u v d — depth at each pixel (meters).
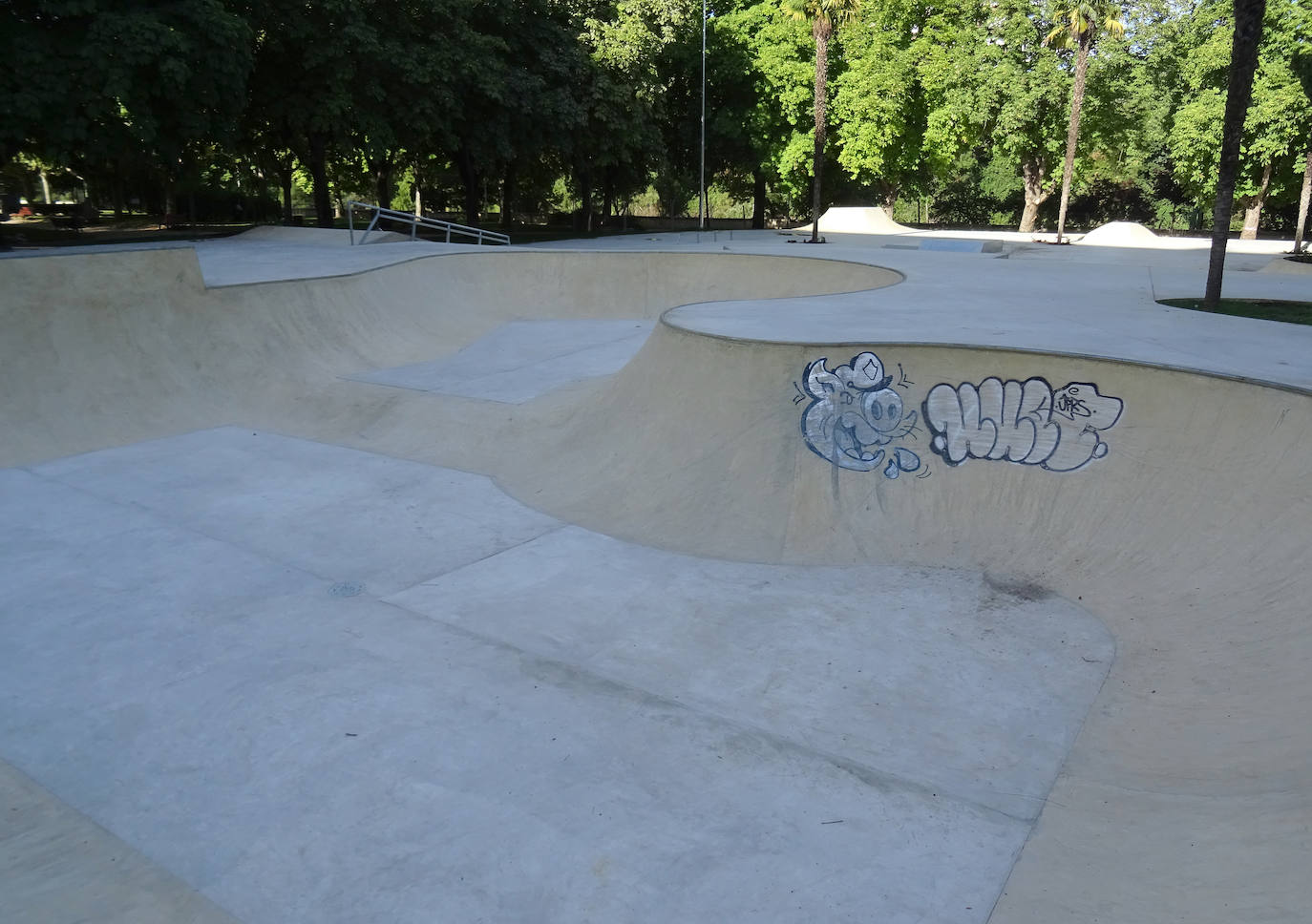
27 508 9.30
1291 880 3.41
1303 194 26.22
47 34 18.59
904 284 15.54
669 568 7.86
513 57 29.23
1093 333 10.02
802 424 8.85
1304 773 4.11
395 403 12.88
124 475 10.39
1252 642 5.68
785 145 38.53
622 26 30.58
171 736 5.35
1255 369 8.02
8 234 27.38
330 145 28.17
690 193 52.03
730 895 4.05
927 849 4.36
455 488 10.05
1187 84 34.28
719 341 9.51
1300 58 22.09
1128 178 44.00
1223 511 6.81
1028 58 33.59
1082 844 4.27
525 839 4.43
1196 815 4.17
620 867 4.24
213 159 35.41
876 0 33.41
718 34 37.47
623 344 16.52
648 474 9.43
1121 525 7.34
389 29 25.47
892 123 34.78
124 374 12.50
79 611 7.00
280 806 4.72
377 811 4.66
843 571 7.71
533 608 7.07
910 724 5.45
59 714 5.60
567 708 5.62
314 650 6.39
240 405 13.27
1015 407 8.11
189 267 13.57
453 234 33.28
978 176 48.81
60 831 4.54
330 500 9.62
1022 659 6.18
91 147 19.69
